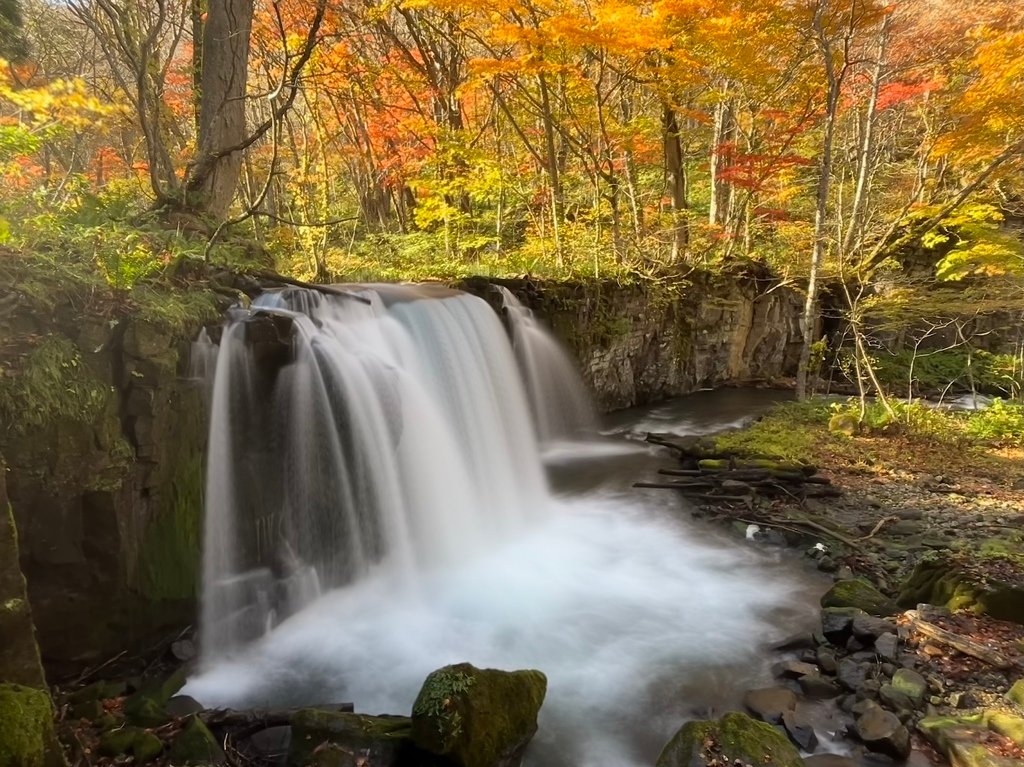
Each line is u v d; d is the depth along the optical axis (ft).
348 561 21.40
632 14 38.40
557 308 41.16
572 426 42.29
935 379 57.57
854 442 36.06
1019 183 63.77
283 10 44.80
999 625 17.53
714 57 45.98
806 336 44.52
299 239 42.42
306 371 20.27
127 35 26.50
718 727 12.97
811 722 14.79
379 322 25.68
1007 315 60.23
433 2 39.42
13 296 13.61
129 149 44.24
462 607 20.75
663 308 50.06
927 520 26.32
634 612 20.27
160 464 16.24
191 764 12.26
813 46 52.01
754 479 30.63
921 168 61.62
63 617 14.57
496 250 57.36
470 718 12.67
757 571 22.97
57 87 15.65
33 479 13.70
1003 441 37.14
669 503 29.50
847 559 23.15
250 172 50.11
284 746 13.53
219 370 18.07
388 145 58.54
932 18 56.75
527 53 45.96
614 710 15.65
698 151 79.92
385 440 22.57
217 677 16.71
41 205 18.79
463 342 30.12
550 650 18.30
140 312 15.58
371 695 16.14
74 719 13.25
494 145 67.10
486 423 30.17
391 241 54.39
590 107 53.42
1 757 9.17
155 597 16.30
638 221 55.47
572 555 24.62
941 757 13.48
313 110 51.11
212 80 28.09
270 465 19.49
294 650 18.15
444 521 24.82
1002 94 45.19
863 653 17.03
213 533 17.99
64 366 14.01
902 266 59.93
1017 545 23.00
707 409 48.47
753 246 69.56
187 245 22.04
